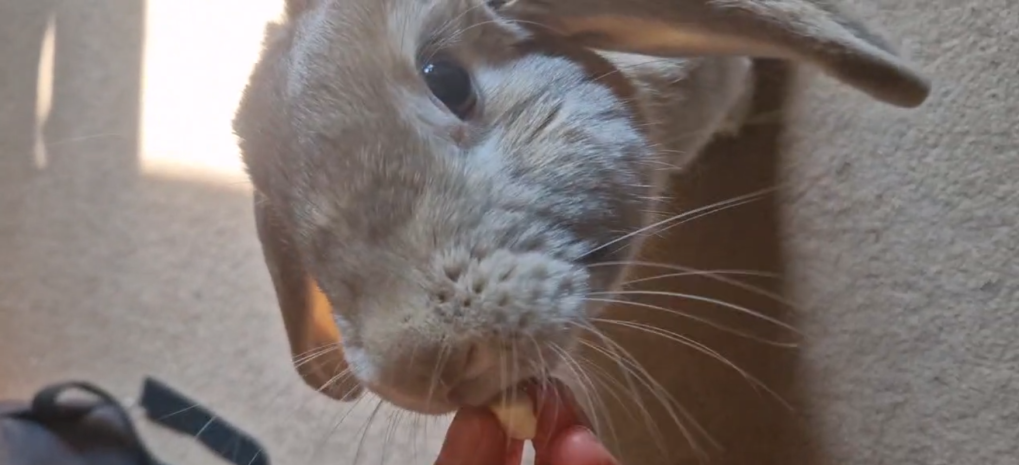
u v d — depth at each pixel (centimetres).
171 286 51
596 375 36
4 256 55
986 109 35
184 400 47
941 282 35
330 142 25
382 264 24
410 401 25
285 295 31
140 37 54
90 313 52
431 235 24
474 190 24
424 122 25
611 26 27
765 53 27
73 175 54
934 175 35
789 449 37
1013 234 34
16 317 54
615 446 40
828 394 36
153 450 49
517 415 26
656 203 30
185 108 52
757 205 38
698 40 27
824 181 37
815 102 38
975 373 34
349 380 32
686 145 34
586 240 25
